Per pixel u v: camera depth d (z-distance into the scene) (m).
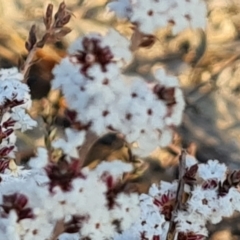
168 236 0.39
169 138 0.37
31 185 0.37
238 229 0.62
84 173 0.37
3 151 0.41
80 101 0.36
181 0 0.37
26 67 0.43
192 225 0.39
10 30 0.68
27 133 0.55
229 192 0.39
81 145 0.37
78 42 0.37
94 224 0.37
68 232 0.37
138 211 0.38
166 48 0.71
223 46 0.77
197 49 0.73
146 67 0.67
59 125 0.52
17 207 0.36
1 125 0.41
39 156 0.37
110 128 0.37
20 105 0.41
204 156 0.67
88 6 0.68
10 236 0.36
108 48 0.37
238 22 0.79
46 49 0.63
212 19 0.78
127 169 0.37
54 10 0.70
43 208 0.37
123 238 0.39
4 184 0.38
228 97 0.74
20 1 0.71
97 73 0.36
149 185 0.60
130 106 0.37
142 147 0.37
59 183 0.36
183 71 0.73
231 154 0.68
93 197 0.37
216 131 0.70
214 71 0.75
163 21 0.37
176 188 0.39
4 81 0.41
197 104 0.72
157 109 0.37
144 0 0.37
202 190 0.39
